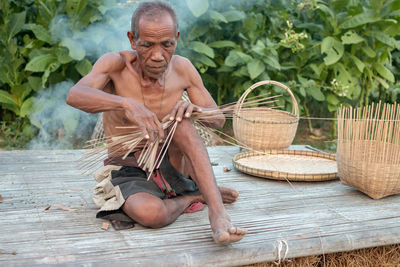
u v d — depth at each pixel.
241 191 2.51
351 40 5.03
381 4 5.02
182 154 2.15
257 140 3.12
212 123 2.12
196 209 2.18
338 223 2.08
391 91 6.00
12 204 2.21
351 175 2.46
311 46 5.38
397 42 5.33
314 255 2.00
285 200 2.38
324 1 5.66
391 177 2.35
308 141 5.36
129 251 1.73
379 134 2.37
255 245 1.80
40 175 2.70
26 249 1.71
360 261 2.09
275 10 5.36
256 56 4.96
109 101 1.87
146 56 1.89
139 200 1.91
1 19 4.75
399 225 2.08
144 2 1.91
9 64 4.81
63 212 2.13
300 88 5.02
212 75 5.53
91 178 2.68
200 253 1.72
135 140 1.94
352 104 6.07
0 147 4.59
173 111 1.90
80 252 1.70
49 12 4.65
